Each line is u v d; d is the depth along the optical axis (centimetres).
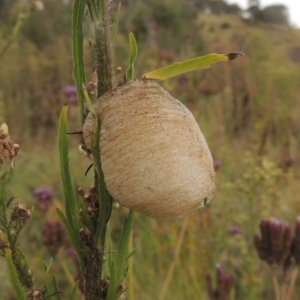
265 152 60
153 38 85
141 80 9
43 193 47
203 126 59
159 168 9
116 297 11
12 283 10
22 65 99
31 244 47
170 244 43
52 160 69
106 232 10
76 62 10
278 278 39
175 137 9
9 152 11
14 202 11
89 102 9
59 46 116
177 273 41
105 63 10
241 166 56
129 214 11
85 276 11
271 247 28
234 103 77
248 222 42
